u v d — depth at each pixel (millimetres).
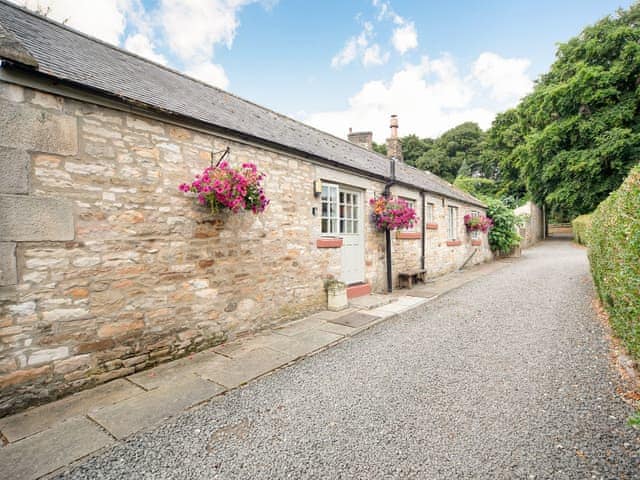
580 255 14039
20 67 2543
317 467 1979
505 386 2941
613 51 14891
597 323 4598
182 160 3756
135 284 3342
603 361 3350
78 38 4586
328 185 6059
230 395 2914
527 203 22344
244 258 4465
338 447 2166
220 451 2143
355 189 6844
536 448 2080
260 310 4680
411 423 2420
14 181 2602
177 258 3699
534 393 2787
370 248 7156
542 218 26344
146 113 3400
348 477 1889
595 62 15352
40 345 2734
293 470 1958
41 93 2750
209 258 4027
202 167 3959
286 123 7254
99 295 3084
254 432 2354
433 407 2635
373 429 2359
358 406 2691
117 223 3211
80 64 3482
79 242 2959
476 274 10195
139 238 3377
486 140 29609
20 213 2629
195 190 3678
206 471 1961
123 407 2682
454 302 6422
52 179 2801
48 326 2775
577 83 14594
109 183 3156
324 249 5859
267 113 7199
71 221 2906
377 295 6949
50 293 2785
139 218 3377
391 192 7840
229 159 4266
